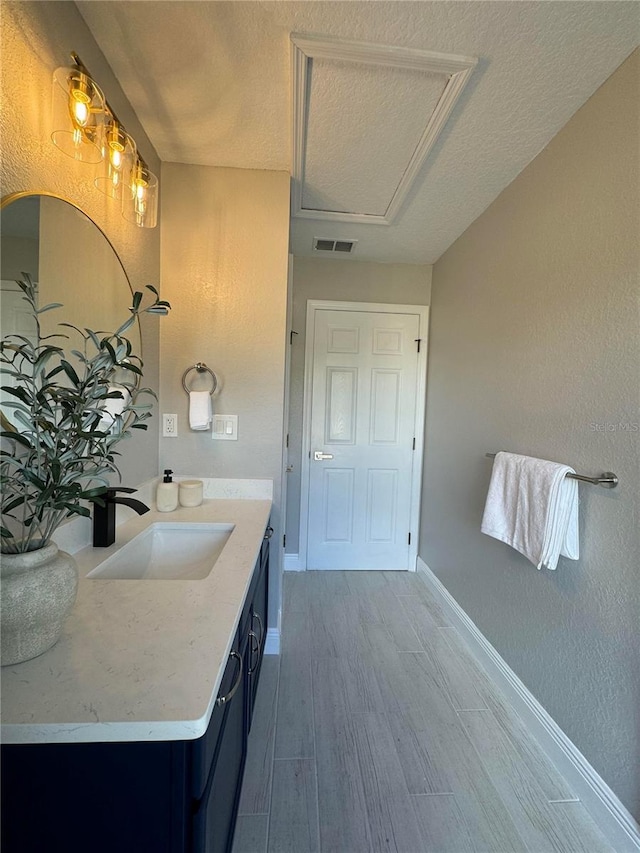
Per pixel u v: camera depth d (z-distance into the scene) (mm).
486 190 1759
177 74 1184
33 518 655
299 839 1033
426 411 2773
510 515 1460
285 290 1719
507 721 1467
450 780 1220
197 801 575
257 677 1447
